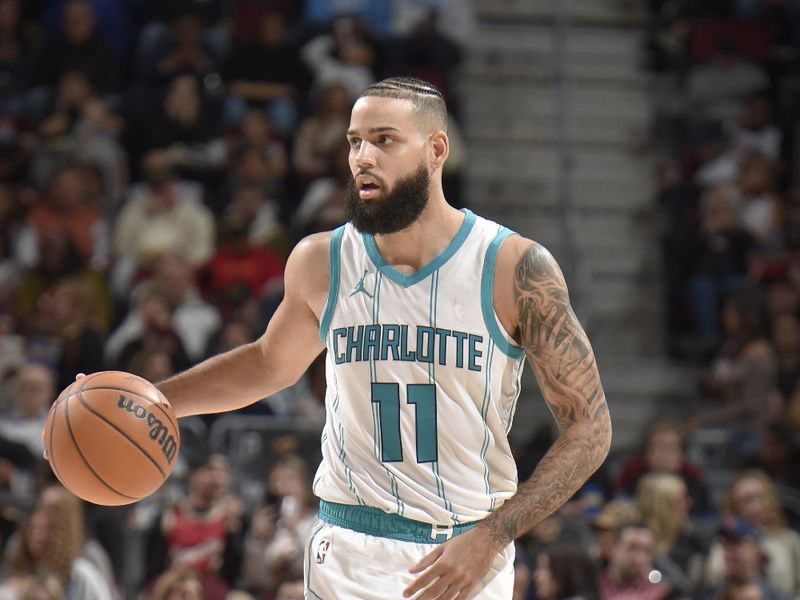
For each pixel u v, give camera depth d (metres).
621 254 27.47
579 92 29.58
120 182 26.52
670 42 30.66
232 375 8.70
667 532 17.95
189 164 26.89
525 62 30.06
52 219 25.16
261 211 25.12
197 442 19.69
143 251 24.78
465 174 28.09
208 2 30.25
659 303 26.92
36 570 15.75
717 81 29.25
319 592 8.05
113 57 28.55
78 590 15.81
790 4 30.59
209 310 22.62
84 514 17.39
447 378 7.84
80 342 20.98
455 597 7.36
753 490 18.42
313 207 25.27
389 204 7.74
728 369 23.58
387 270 7.99
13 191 25.91
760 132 28.55
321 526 8.16
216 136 27.58
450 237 7.99
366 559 7.90
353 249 8.14
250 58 29.02
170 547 16.83
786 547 18.33
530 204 27.92
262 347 8.63
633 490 19.52
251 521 17.91
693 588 16.89
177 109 27.25
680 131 29.28
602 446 7.84
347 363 8.01
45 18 30.25
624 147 29.08
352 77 28.23
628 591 16.44
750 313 23.91
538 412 23.77
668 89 29.98
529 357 8.01
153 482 8.02
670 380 24.88
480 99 29.19
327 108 26.98
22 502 17.48
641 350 26.56
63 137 26.55
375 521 7.94
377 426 7.92
